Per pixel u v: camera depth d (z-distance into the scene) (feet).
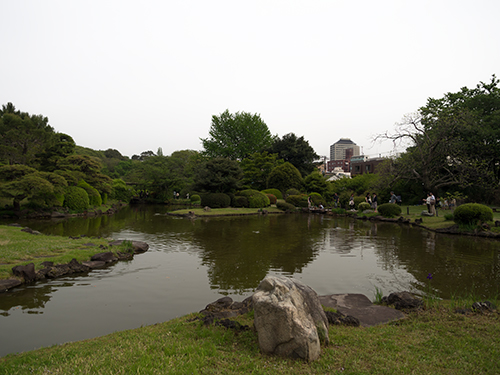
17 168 74.02
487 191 82.99
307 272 27.86
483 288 23.06
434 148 82.17
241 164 149.18
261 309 11.89
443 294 21.77
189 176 167.73
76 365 10.90
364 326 15.15
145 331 14.78
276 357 11.49
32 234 42.45
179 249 38.14
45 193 77.10
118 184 137.59
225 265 30.37
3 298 21.54
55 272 26.53
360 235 49.47
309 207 102.83
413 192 99.50
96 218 77.20
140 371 10.21
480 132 76.89
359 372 10.41
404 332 14.01
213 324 14.75
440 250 36.96
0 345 15.17
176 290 23.22
